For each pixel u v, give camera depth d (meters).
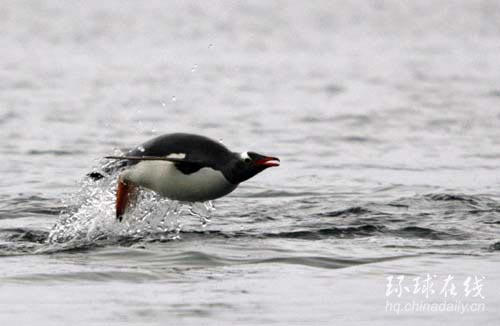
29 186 16.02
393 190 16.00
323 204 14.43
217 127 23.66
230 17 59.06
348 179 17.17
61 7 61.50
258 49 44.41
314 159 19.47
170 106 27.25
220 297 9.01
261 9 63.47
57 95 29.00
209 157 11.30
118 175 11.73
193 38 48.59
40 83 31.86
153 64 38.09
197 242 11.45
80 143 20.88
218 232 12.06
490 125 24.44
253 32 52.06
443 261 10.46
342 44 47.41
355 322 8.34
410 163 19.17
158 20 56.75
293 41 48.22
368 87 32.38
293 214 13.55
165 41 46.97
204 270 10.07
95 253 10.84
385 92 31.08
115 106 26.91
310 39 49.34
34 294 9.05
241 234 11.98
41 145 20.55
